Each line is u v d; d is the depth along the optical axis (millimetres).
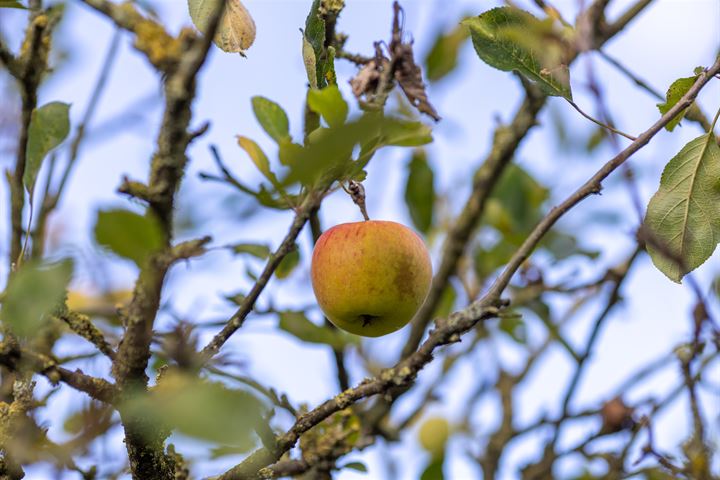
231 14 1389
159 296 1303
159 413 1053
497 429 1865
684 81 1421
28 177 1385
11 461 1382
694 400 1677
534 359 1895
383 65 1531
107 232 1281
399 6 1510
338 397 1400
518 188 1948
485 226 1976
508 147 1854
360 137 1257
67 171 1598
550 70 1433
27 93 1509
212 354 1378
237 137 1422
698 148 1423
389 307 1475
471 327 1387
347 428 1601
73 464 1436
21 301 1261
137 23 1338
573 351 1800
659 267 1419
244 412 1057
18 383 1394
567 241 1913
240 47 1391
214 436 1033
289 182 1257
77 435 1437
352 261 1473
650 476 1714
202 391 1066
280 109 1458
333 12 1477
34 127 1406
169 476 1374
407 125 1405
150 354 1316
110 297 1317
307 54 1434
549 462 1759
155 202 1290
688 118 1574
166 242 1293
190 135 1300
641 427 1721
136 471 1358
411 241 1487
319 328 1642
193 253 1294
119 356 1316
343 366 1669
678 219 1423
